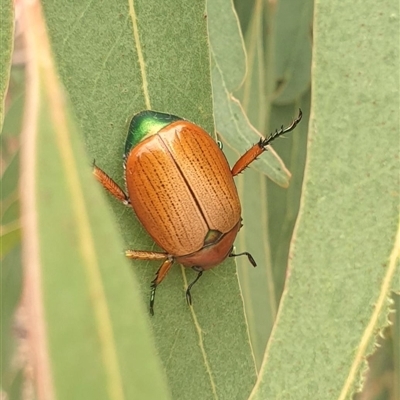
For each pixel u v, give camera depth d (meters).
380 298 0.14
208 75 0.15
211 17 0.16
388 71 0.14
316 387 0.14
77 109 0.14
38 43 0.12
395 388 0.17
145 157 0.15
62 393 0.11
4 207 0.15
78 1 0.14
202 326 0.15
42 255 0.11
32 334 0.11
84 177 0.11
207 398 0.15
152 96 0.14
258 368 0.17
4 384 0.16
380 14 0.15
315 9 0.15
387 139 0.14
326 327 0.14
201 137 0.15
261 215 0.18
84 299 0.11
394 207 0.14
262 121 0.18
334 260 0.14
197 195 0.15
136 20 0.14
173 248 0.15
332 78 0.14
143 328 0.11
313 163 0.14
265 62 0.18
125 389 0.11
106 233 0.11
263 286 0.18
